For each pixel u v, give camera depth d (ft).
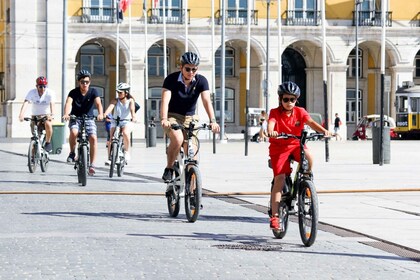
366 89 306.76
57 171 109.40
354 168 119.75
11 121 268.21
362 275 40.24
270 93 286.66
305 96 295.89
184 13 279.08
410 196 78.54
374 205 70.54
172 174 61.21
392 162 136.15
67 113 87.20
